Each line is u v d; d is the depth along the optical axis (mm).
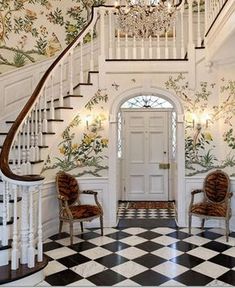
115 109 5395
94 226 5348
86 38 6453
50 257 4039
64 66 6168
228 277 3439
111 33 5641
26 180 3234
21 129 4098
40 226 3457
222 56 4836
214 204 4898
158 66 5352
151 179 7434
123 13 3684
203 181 5293
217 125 5305
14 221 3230
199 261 3881
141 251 4227
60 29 6461
